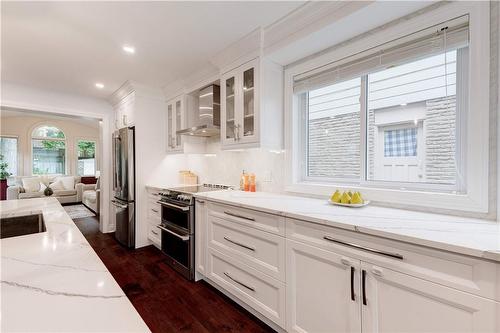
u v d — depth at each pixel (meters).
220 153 3.10
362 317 1.17
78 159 7.97
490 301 0.84
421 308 1.00
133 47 2.22
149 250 3.25
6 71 2.73
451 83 1.43
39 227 1.63
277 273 1.58
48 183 6.90
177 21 1.82
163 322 1.79
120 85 3.29
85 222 4.76
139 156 3.34
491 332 0.84
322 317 1.34
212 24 1.87
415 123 1.58
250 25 1.90
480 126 1.26
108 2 1.60
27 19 1.77
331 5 1.57
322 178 2.12
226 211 1.99
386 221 1.23
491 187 1.25
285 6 1.66
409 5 1.42
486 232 1.03
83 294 0.56
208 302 2.04
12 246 0.89
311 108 2.21
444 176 1.47
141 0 1.58
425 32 1.45
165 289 2.25
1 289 0.58
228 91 2.42
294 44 1.87
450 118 1.44
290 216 1.47
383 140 1.74
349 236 1.21
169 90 3.36
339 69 1.90
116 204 3.56
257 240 1.73
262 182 2.51
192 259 2.39
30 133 7.17
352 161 1.92
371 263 1.13
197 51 2.30
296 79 2.20
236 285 1.92
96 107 3.90
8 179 6.69
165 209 2.80
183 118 3.16
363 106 1.82
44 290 0.58
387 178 1.72
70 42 2.11
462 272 0.90
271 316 1.62
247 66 2.18
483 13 1.24
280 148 2.26
